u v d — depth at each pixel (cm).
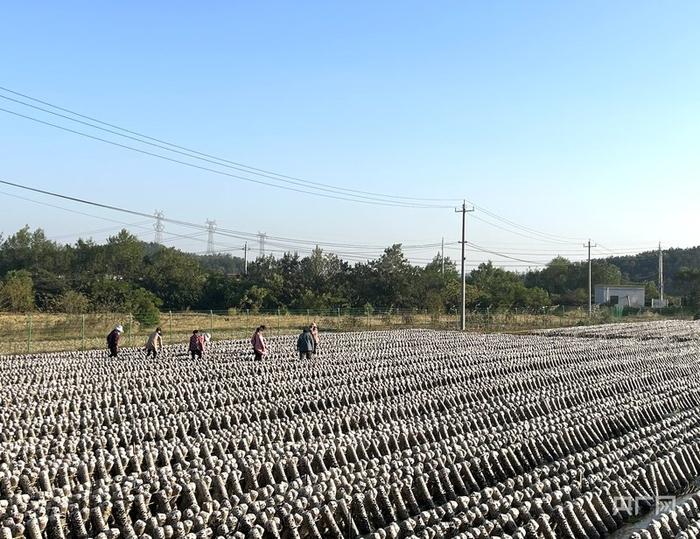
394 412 1614
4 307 4897
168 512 940
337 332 4294
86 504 930
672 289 9281
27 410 1554
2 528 822
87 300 4578
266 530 880
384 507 1004
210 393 1883
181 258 7100
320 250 7038
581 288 8631
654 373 2338
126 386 1998
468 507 998
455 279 7019
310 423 1445
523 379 2158
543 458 1339
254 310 5734
